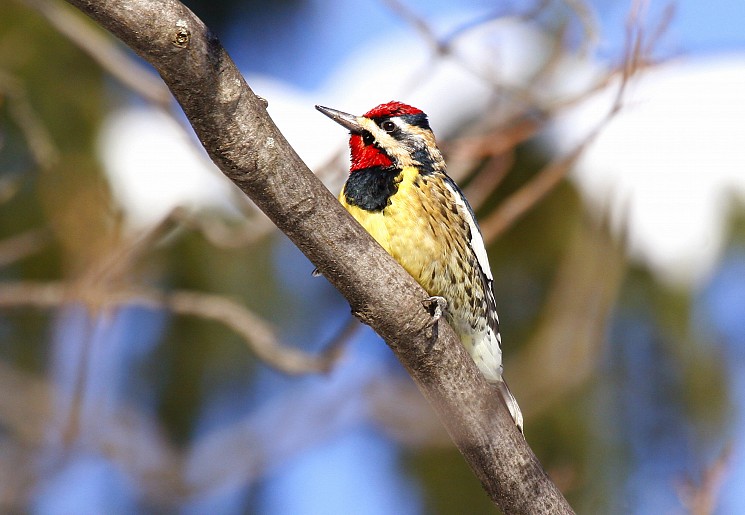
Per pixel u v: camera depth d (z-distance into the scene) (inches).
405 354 279.0
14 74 445.4
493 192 455.8
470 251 360.5
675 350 444.1
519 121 415.8
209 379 475.8
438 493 456.4
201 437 471.2
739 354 450.3
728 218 445.4
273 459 460.8
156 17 212.4
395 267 267.1
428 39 395.2
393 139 358.9
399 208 343.9
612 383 444.1
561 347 418.9
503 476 291.6
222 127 229.8
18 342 457.7
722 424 442.3
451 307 357.7
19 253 424.2
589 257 423.5
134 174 453.4
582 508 430.3
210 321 473.4
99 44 398.9
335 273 262.4
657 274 443.2
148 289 424.2
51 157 426.6
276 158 238.5
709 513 326.6
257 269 472.7
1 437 446.6
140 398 469.4
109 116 465.1
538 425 436.1
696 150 451.5
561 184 443.2
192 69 219.5
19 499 436.1
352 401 458.9
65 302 391.9
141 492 466.0
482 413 286.7
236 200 402.3
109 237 410.9
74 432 396.5
